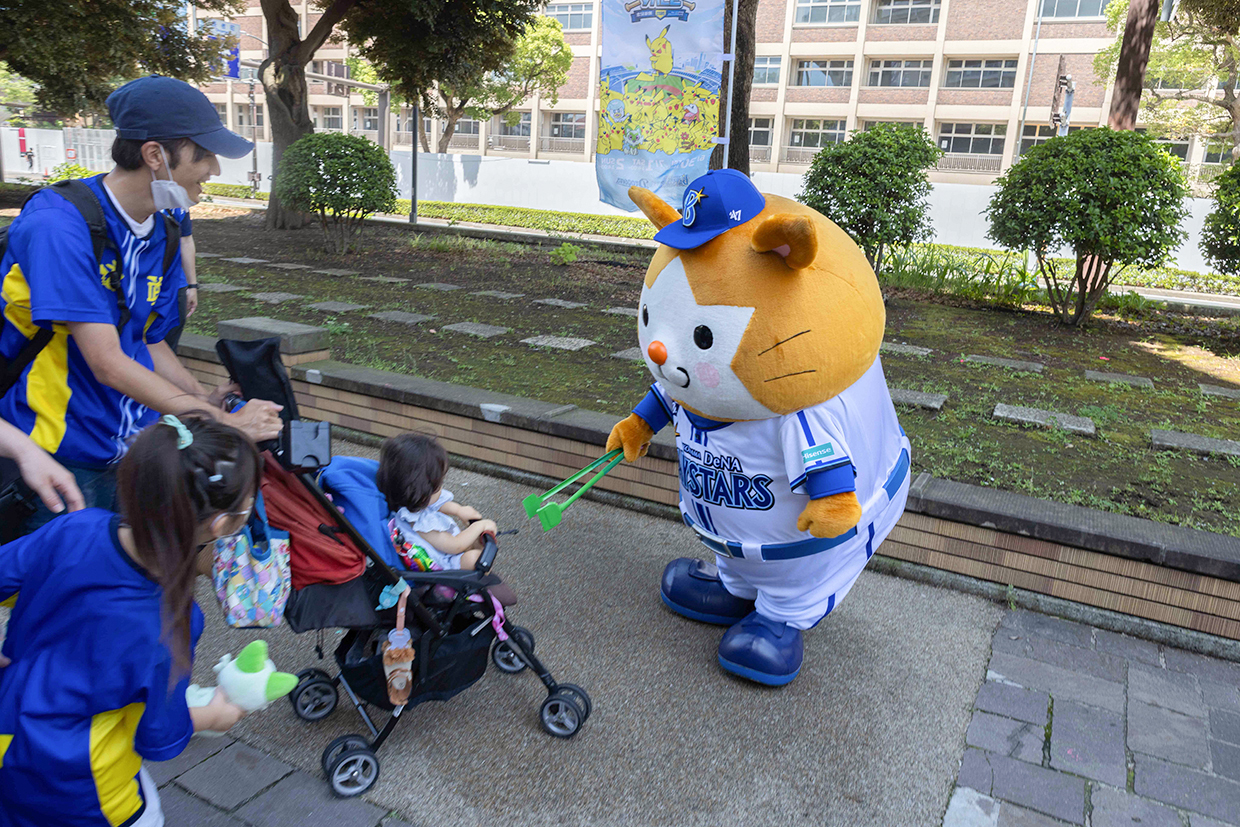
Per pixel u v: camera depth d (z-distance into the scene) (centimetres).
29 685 174
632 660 356
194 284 322
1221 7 1603
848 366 300
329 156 1351
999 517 407
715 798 276
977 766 298
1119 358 872
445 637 290
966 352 865
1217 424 637
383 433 589
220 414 248
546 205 2964
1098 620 396
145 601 174
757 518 329
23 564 180
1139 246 963
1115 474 518
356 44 1891
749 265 291
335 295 1016
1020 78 3881
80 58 1752
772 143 4422
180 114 241
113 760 179
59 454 251
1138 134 973
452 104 3756
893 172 1162
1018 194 1034
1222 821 276
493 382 655
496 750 296
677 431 347
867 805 277
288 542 269
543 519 349
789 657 336
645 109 934
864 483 320
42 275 233
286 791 271
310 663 343
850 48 4141
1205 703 340
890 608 407
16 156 3838
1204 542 381
